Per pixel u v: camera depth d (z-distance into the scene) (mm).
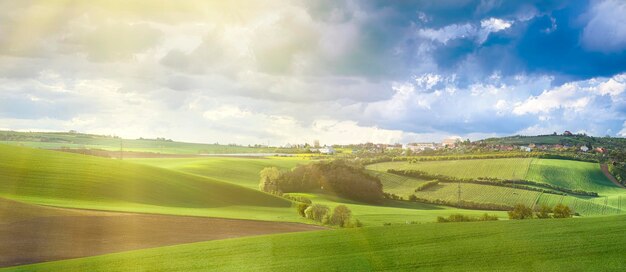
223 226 58594
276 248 40094
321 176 118125
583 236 38906
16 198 62656
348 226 63125
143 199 75562
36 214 54188
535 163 155500
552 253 35000
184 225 57219
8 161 82812
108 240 47250
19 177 74250
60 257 40781
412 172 144500
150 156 180625
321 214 67125
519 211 65938
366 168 155125
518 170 148875
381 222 72125
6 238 44812
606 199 126750
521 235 40281
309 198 107562
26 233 46938
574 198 124000
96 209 61438
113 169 90688
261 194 96750
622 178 148250
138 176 88812
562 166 154500
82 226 51719
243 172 143750
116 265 36000
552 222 45094
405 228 45312
